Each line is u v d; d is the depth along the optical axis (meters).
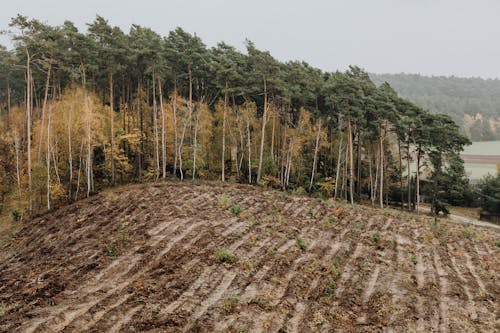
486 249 21.30
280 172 41.66
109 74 33.28
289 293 14.25
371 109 37.38
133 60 32.88
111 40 31.47
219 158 40.62
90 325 11.38
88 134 30.11
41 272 15.79
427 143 39.53
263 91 38.12
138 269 15.28
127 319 11.73
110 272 15.03
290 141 38.81
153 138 38.56
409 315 13.29
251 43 35.72
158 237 18.25
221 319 12.20
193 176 35.28
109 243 18.05
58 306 12.48
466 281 16.44
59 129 32.03
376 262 17.89
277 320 12.47
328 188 39.69
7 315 12.05
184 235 18.66
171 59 35.19
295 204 27.34
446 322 12.97
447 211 40.94
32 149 32.16
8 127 40.22
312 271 16.27
